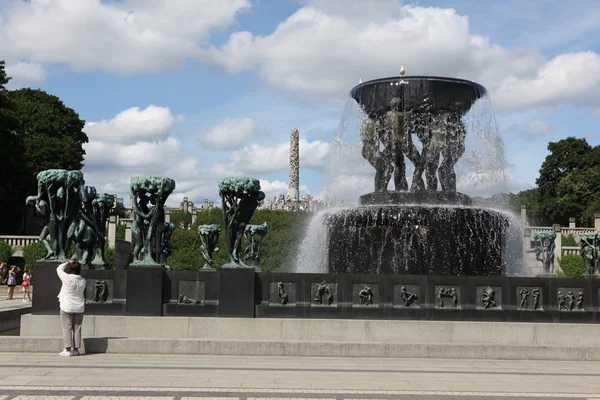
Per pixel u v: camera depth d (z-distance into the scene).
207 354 15.66
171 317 16.83
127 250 21.50
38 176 17.53
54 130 90.94
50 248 17.64
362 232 22.42
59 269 15.12
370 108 24.47
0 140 73.75
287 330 16.78
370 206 22.48
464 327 17.08
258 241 26.64
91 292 17.05
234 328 16.73
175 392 11.32
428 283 17.41
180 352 15.66
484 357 15.94
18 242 69.88
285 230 66.38
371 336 16.91
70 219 17.72
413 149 23.89
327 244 23.75
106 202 20.69
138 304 16.88
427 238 21.83
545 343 17.12
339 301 17.23
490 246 22.14
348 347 15.80
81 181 17.81
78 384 11.83
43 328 16.80
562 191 102.31
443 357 15.88
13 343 15.53
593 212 94.69
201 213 83.69
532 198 107.75
